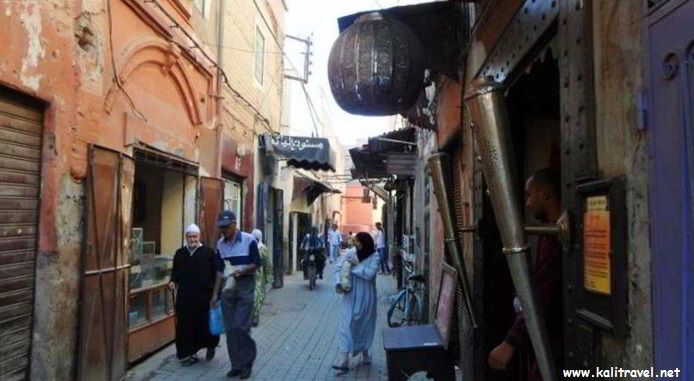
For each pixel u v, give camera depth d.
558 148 3.69
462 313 4.38
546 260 2.56
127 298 6.30
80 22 5.26
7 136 4.40
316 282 17.44
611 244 1.66
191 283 6.86
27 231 4.65
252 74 13.02
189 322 6.80
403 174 11.72
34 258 4.75
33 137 4.73
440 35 4.72
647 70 1.52
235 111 11.48
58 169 4.92
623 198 1.64
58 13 4.89
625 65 1.64
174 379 6.21
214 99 9.80
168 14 7.50
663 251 1.43
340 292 6.74
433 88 6.88
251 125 12.96
